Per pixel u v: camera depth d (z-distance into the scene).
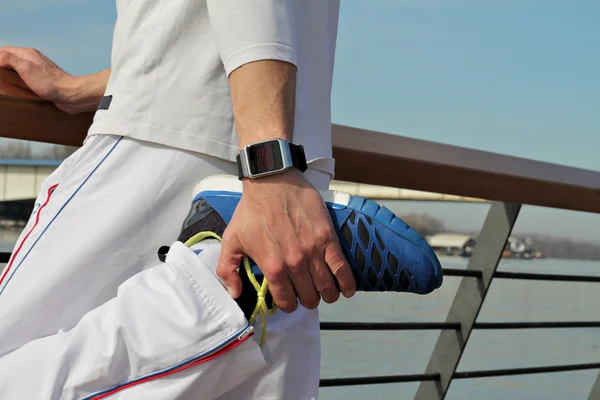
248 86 0.76
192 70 0.86
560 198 1.84
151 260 0.87
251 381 0.84
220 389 0.80
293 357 0.85
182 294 0.76
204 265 0.77
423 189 1.51
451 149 1.58
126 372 0.77
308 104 0.92
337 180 1.39
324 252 0.73
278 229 0.73
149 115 0.86
